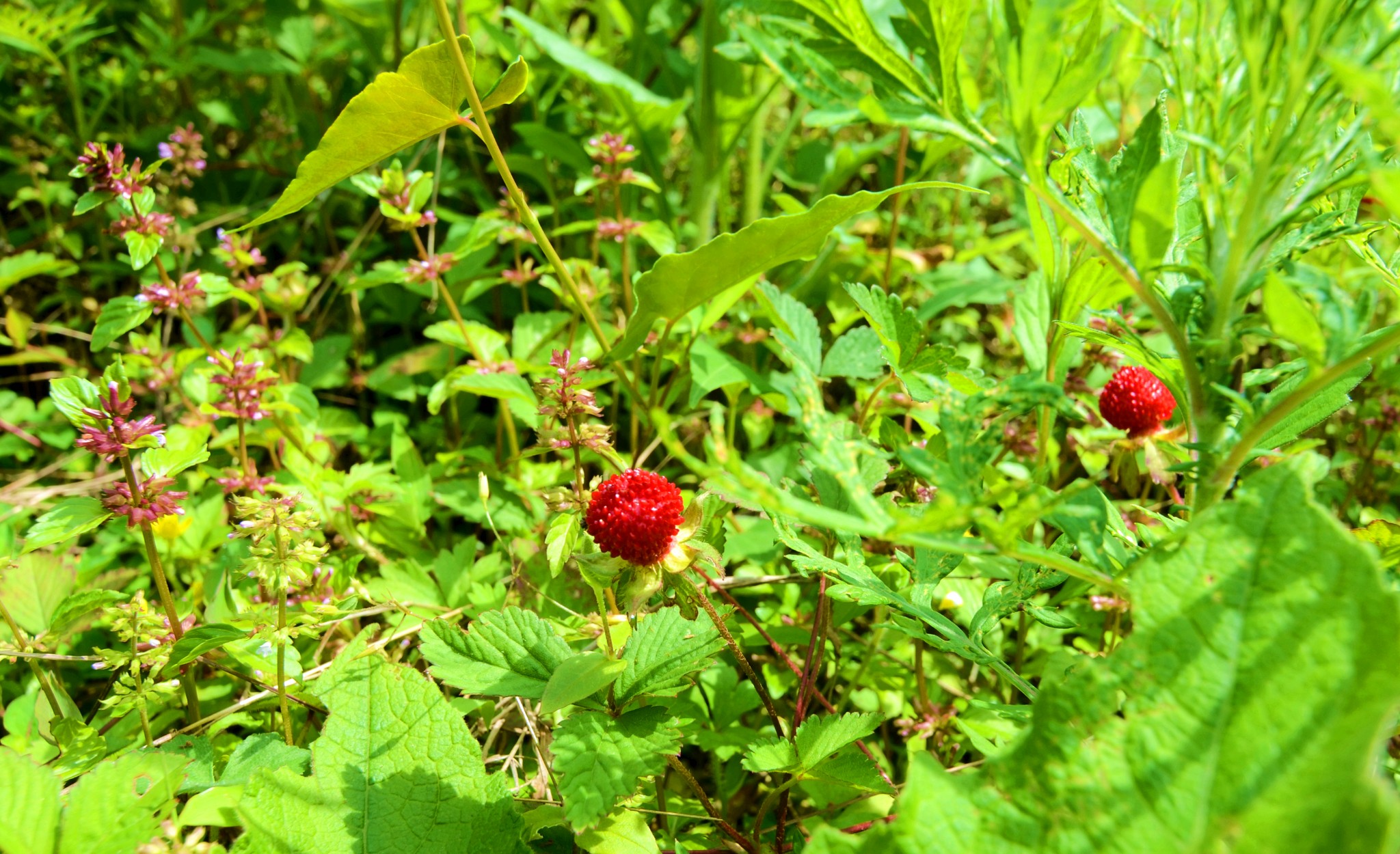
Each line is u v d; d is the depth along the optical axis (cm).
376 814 14
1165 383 13
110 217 32
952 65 13
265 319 26
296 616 16
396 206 24
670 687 15
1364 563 10
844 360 22
